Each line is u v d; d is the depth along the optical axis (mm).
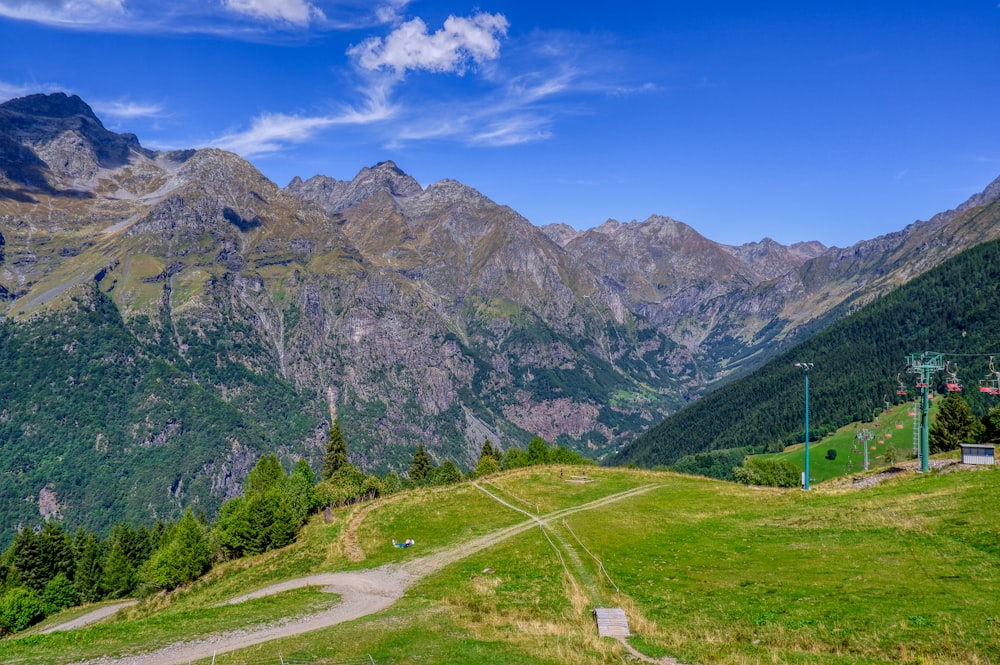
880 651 37469
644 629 46000
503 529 84125
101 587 148625
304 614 53938
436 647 42094
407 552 78562
